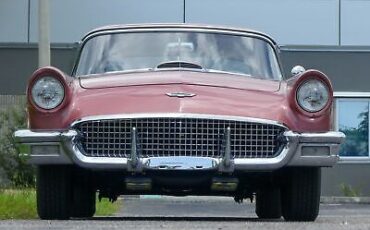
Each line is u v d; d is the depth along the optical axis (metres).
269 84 17.61
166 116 16.16
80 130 16.30
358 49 58.03
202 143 16.23
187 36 19.62
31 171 44.88
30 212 20.61
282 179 18.05
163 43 19.48
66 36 56.47
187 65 18.94
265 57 19.64
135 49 19.38
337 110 58.22
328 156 16.62
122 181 17.61
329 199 54.12
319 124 16.77
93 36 19.91
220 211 37.06
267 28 57.50
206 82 17.08
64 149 16.30
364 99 58.25
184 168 16.08
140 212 34.22
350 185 57.88
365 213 35.66
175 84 16.81
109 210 29.16
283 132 16.42
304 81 16.88
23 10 56.88
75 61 19.59
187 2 56.84
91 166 16.16
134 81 17.05
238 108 16.48
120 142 16.23
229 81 17.38
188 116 16.16
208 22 57.06
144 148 16.20
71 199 17.95
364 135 58.22
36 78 16.75
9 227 14.01
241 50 19.58
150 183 16.53
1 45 56.66
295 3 57.69
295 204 17.52
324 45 57.94
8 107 51.78
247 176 17.55
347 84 58.12
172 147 16.20
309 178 17.30
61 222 15.84
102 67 19.08
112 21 56.59
